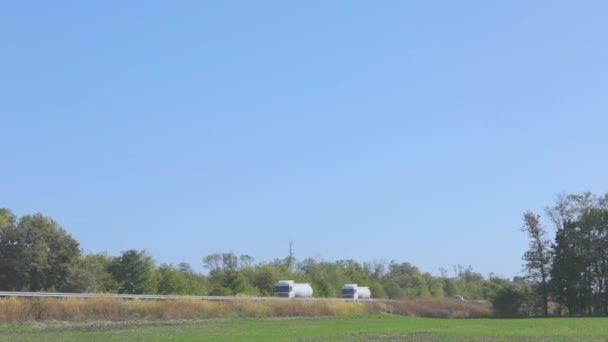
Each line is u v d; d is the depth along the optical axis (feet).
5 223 340.18
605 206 399.03
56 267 343.26
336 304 319.68
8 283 331.16
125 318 228.84
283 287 387.96
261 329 194.80
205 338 155.94
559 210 407.85
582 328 199.41
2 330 177.06
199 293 415.44
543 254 407.44
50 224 347.77
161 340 148.97
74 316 213.66
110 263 391.65
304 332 181.47
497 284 446.19
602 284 397.39
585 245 396.78
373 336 166.50
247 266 515.50
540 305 406.21
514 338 156.66
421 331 186.60
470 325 224.12
